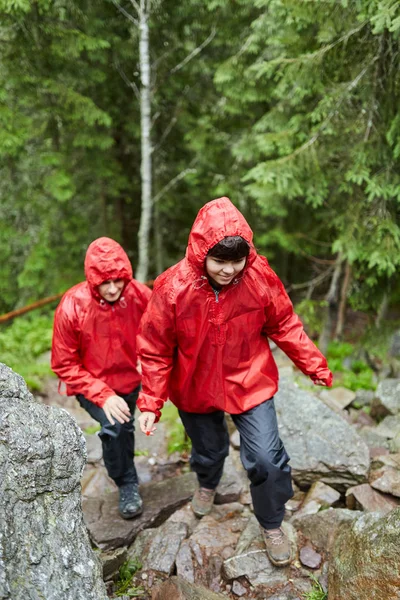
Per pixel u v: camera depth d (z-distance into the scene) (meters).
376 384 4.97
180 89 7.53
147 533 2.77
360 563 1.99
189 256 1.96
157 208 8.33
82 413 4.95
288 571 2.34
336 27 4.23
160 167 8.23
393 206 4.77
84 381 2.60
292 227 7.39
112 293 2.52
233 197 7.39
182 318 2.09
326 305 5.73
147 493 3.12
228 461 3.25
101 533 2.75
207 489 2.75
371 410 4.18
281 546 2.31
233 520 2.76
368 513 2.26
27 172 7.42
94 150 7.33
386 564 1.88
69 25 6.00
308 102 5.22
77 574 1.63
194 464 2.63
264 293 2.11
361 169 4.40
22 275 7.79
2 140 5.78
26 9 5.07
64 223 7.95
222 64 6.28
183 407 2.38
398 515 1.98
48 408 1.87
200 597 2.10
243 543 2.51
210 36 6.71
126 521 2.86
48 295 8.24
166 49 7.02
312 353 2.27
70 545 1.67
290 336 2.28
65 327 2.59
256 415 2.21
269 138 4.98
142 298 2.71
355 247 4.70
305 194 4.95
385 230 4.62
